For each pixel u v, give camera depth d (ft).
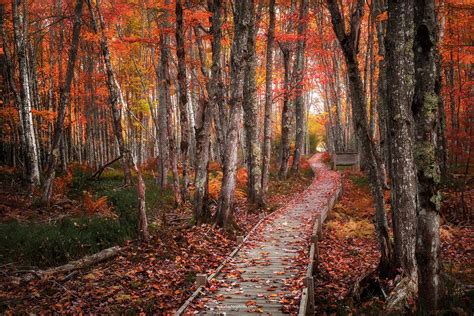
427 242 19.24
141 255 34.24
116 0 61.11
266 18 79.30
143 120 120.26
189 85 72.23
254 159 59.06
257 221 51.19
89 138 96.17
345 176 93.56
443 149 58.95
